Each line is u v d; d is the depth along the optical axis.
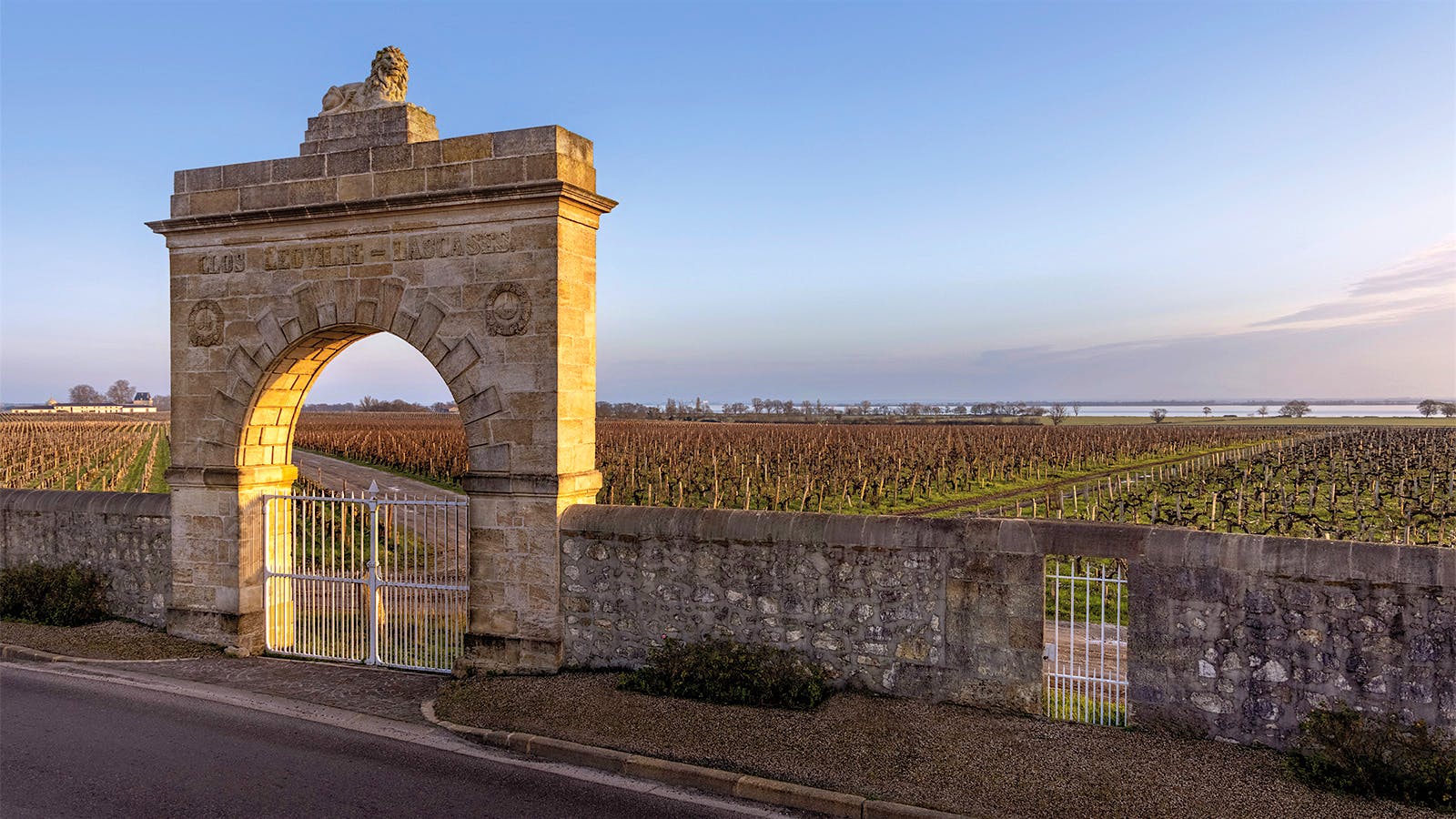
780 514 8.88
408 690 9.63
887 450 44.25
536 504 9.57
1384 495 30.44
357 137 10.55
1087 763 6.89
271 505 11.44
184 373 11.29
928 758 7.09
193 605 11.38
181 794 6.79
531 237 9.44
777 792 6.73
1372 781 6.31
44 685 9.73
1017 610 7.88
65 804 6.57
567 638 9.60
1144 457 51.50
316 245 10.44
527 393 9.51
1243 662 7.14
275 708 9.00
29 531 12.95
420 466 43.41
